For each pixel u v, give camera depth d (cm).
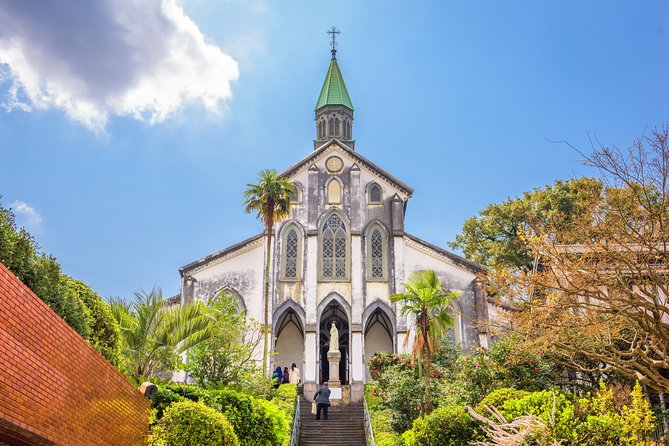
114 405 1142
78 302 1312
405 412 2492
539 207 3878
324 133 4416
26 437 855
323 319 3662
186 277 3478
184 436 1377
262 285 3466
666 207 1695
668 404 2314
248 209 3109
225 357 2412
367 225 3606
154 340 1923
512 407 1778
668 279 1755
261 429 1836
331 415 2875
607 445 1562
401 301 3434
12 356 790
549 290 2028
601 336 1908
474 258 4244
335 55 4694
